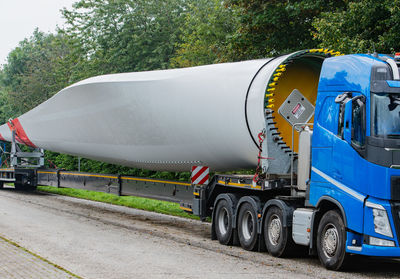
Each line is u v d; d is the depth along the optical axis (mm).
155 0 33750
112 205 22891
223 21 25109
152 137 15305
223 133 12758
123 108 15766
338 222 9227
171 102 14062
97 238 12664
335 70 9703
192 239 13281
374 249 8547
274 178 11445
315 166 9914
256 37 21438
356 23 15758
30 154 28562
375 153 8633
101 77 16938
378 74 8859
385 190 8547
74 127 19297
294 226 10438
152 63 33219
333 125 9508
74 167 34969
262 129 11453
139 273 8570
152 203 23062
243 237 11977
